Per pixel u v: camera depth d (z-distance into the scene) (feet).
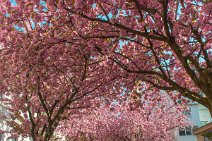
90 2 26.20
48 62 33.35
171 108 91.20
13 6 30.86
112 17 28.76
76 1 25.03
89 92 41.32
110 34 31.63
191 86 40.91
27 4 28.89
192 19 27.76
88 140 89.45
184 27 28.66
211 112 26.99
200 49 30.99
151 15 28.91
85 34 30.81
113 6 28.66
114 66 37.24
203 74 27.55
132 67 35.76
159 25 28.09
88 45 31.48
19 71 35.42
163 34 29.76
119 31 29.81
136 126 90.53
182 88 28.81
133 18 28.50
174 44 26.78
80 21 31.12
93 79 39.96
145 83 44.24
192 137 118.73
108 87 41.70
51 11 29.76
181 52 26.96
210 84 26.84
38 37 30.30
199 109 128.16
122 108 85.71
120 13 30.07
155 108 90.84
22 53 31.17
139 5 27.53
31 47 30.68
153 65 36.68
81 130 85.46
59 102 45.62
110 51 32.12
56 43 31.17
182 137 119.24
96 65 38.99
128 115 90.07
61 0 26.27
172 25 28.94
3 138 67.46
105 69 37.55
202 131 80.89
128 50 37.40
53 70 36.11
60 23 30.22
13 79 39.65
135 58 36.86
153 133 91.81
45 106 42.80
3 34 31.78
